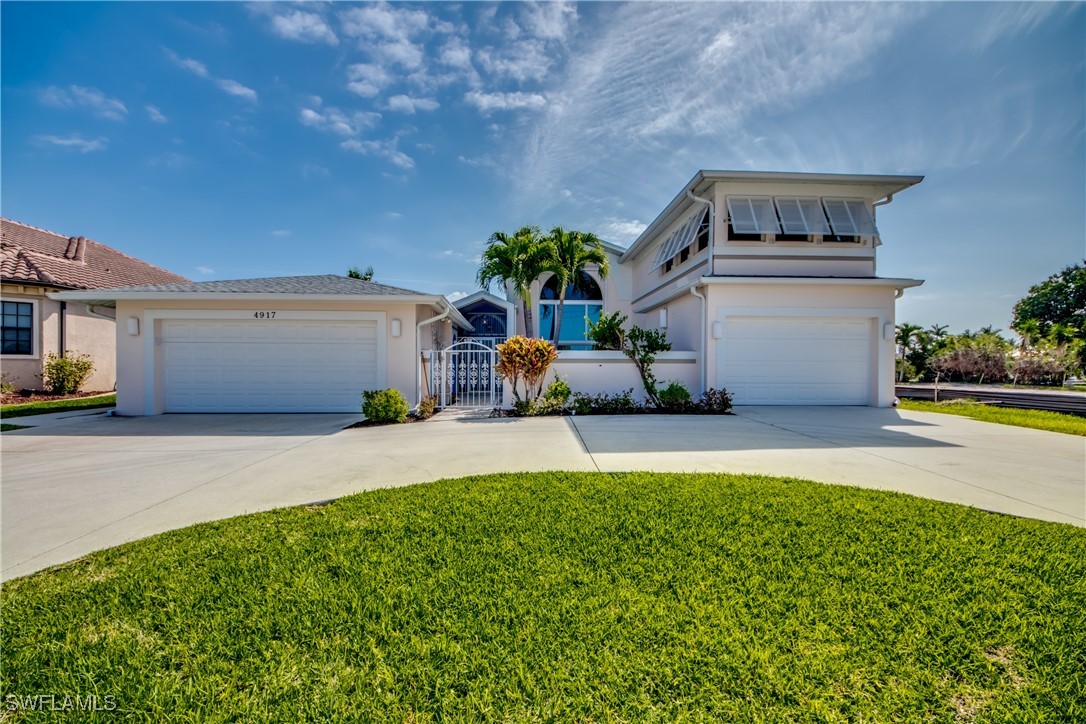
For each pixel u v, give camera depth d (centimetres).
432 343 1617
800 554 381
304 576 347
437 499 520
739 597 315
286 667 251
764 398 1395
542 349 1261
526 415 1235
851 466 686
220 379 1299
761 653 257
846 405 1399
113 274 2083
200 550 395
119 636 279
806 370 1400
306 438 927
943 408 1442
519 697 229
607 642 267
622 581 337
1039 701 225
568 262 1928
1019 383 2703
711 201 1432
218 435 963
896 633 276
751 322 1395
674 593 321
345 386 1306
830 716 216
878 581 336
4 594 327
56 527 452
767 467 680
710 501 510
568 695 230
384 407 1126
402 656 258
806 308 1379
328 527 443
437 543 404
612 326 1459
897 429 1012
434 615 296
